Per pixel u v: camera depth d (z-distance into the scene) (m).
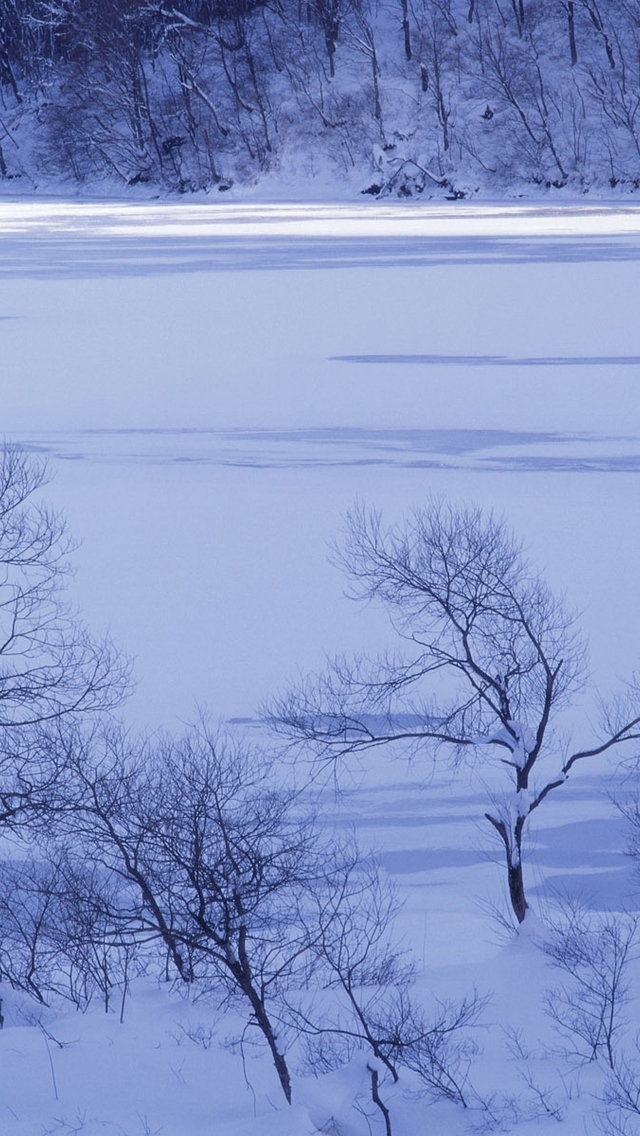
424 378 87.06
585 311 107.31
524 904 26.80
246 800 27.61
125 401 83.19
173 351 97.62
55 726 32.03
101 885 25.19
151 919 24.91
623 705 38.44
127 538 56.34
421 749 35.44
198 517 58.59
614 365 87.94
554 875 29.64
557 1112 19.19
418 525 52.31
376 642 43.50
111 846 24.66
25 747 29.22
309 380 87.75
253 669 41.69
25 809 26.55
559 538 54.25
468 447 70.19
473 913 27.30
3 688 35.97
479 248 148.62
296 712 37.78
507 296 115.12
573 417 75.56
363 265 137.00
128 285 128.38
